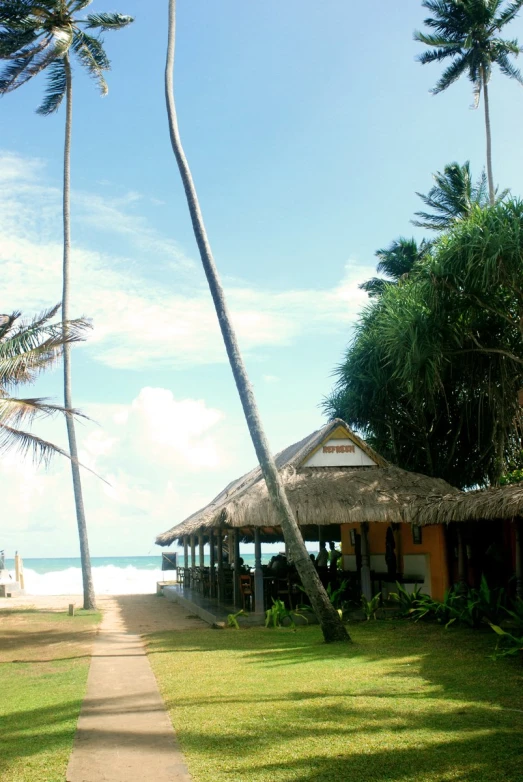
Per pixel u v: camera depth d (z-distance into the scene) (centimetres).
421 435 2291
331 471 1664
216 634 1372
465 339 1864
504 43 2758
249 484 1652
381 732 614
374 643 1162
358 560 1984
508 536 1675
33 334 1759
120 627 1628
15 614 2011
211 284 1322
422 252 2997
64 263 2231
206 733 628
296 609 1545
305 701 736
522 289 1622
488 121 2761
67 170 2284
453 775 502
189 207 1370
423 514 1445
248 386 1271
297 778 504
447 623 1297
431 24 2827
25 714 738
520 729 613
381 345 2084
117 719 696
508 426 1941
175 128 1434
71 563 9919
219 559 1994
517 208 1555
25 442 1703
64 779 516
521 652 967
